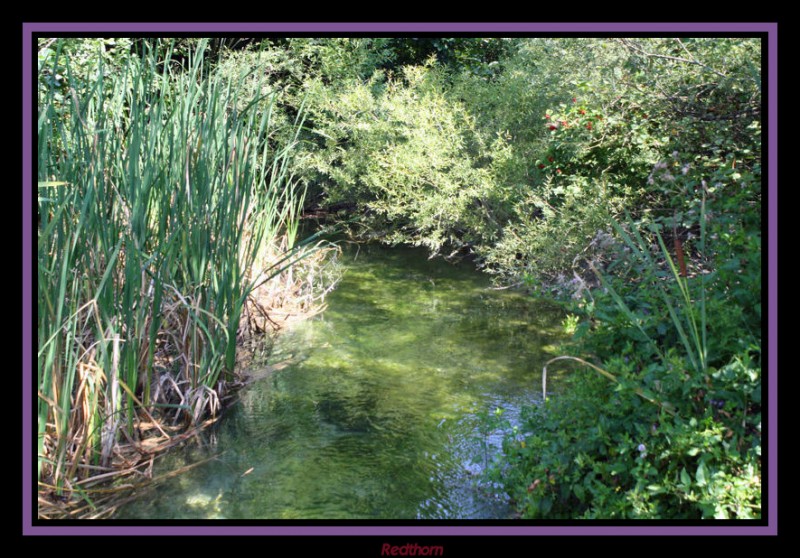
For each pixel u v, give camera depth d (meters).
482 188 7.18
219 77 4.52
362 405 4.17
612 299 3.68
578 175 5.57
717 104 4.98
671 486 2.62
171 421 3.92
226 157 4.08
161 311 4.02
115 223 3.74
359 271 7.32
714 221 3.82
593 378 3.30
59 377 3.22
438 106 7.79
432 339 5.29
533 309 5.99
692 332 3.02
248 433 3.83
